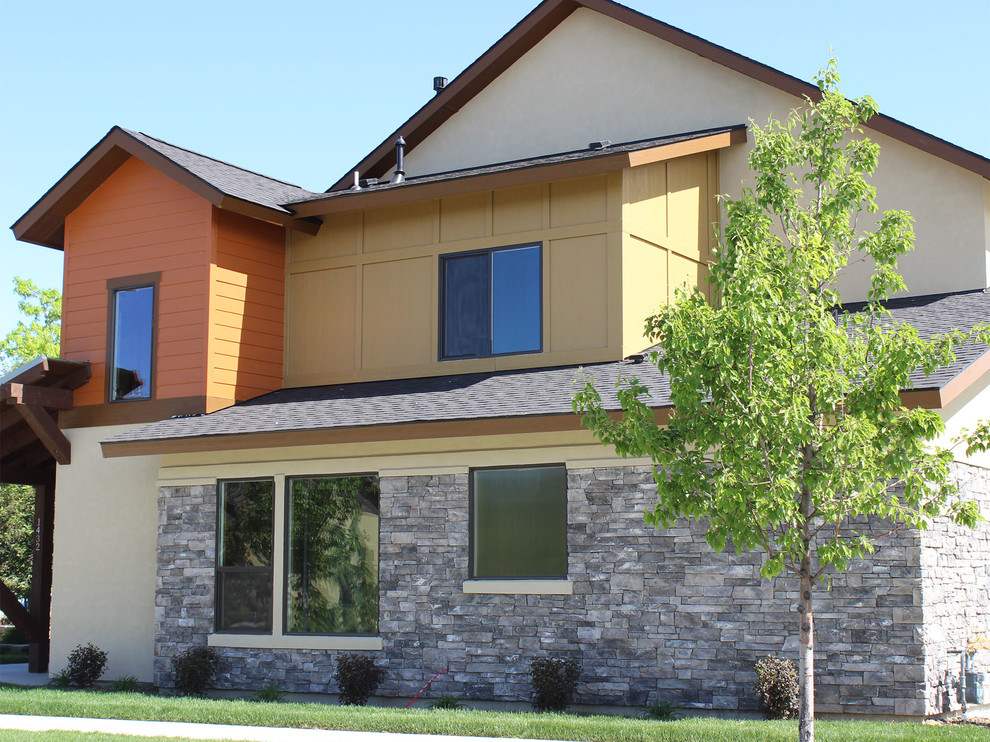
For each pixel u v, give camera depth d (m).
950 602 13.61
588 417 10.57
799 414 9.52
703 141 18.55
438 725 12.52
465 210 18.53
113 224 19.95
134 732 12.75
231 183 19.45
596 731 11.80
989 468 15.05
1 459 21.03
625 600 14.46
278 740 11.98
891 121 18.67
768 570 9.91
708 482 9.99
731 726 11.79
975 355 13.48
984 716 13.40
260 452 17.45
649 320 10.70
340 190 22.91
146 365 19.25
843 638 13.23
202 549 17.69
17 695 15.86
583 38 21.80
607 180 17.38
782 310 9.88
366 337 19.17
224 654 17.20
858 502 9.84
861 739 10.85
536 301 17.80
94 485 19.41
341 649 16.28
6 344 39.56
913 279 18.70
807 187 18.95
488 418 14.91
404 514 16.14
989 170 17.83
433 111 22.69
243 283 19.27
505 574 15.41
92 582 19.12
